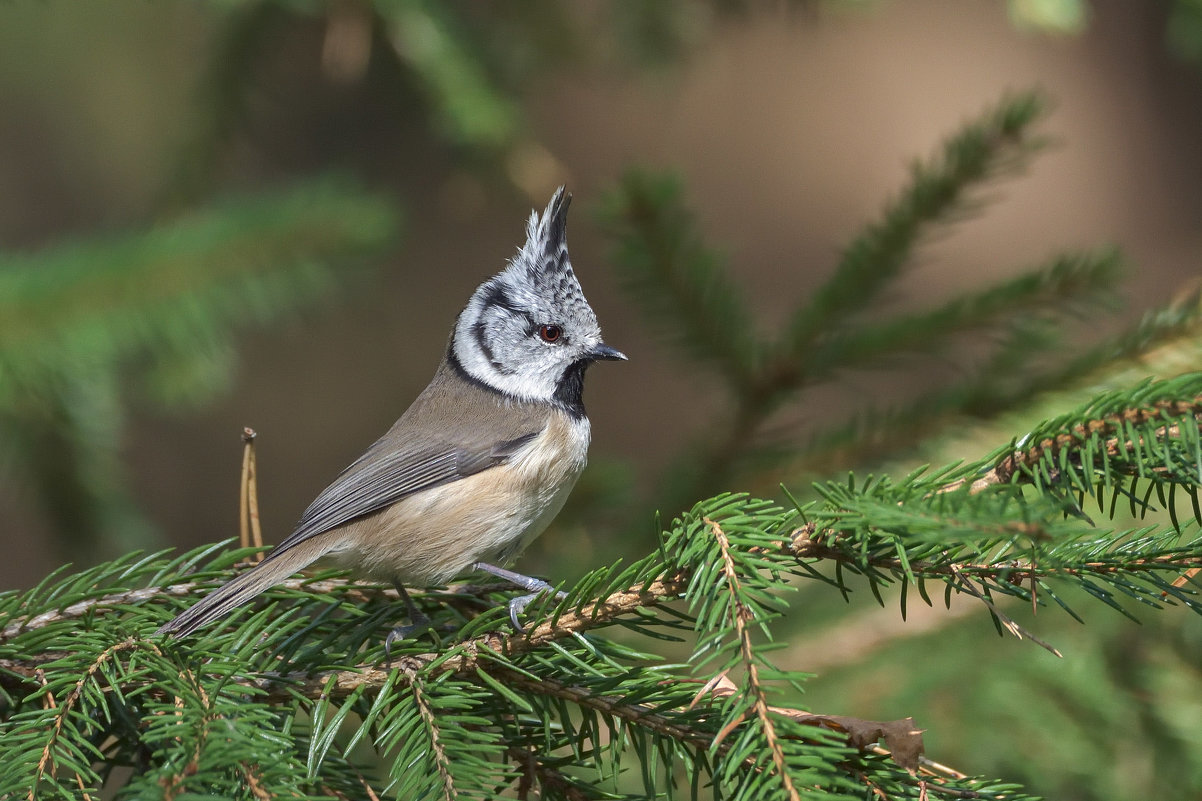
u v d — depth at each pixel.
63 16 17.08
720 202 21.25
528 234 8.55
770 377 7.99
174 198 10.96
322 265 8.47
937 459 7.66
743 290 8.12
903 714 7.59
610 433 19.55
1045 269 7.68
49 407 8.77
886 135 21.84
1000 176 7.78
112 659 5.21
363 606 7.18
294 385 18.61
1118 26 21.69
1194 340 7.30
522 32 11.16
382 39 10.55
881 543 4.97
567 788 5.31
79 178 17.48
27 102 17.39
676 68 11.55
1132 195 21.25
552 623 5.28
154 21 17.38
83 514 9.38
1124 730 7.45
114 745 5.42
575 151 20.94
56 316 7.89
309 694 5.42
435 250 18.92
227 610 5.69
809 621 8.20
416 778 4.74
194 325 8.12
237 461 18.16
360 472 7.51
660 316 8.14
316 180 8.72
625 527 8.16
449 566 7.44
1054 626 7.91
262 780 4.49
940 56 22.36
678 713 5.11
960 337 7.88
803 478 7.88
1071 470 4.73
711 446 8.11
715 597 4.64
